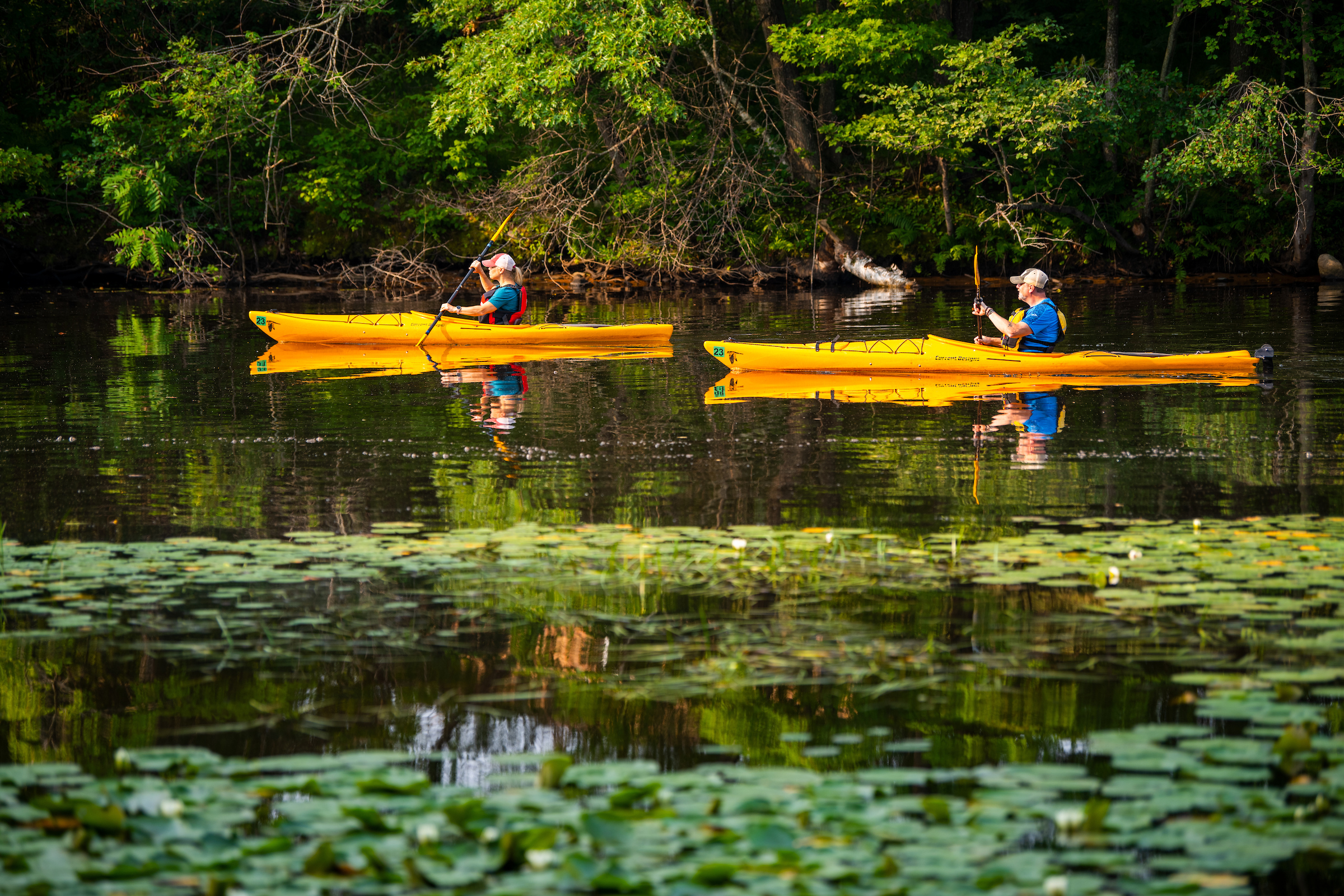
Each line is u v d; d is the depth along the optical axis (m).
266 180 42.34
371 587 9.77
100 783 6.41
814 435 15.88
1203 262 43.38
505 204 42.56
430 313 32.66
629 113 42.69
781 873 5.33
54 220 41.38
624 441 15.57
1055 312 20.97
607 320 30.88
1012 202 40.94
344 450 15.05
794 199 44.56
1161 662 8.01
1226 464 13.79
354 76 46.22
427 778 6.38
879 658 8.20
